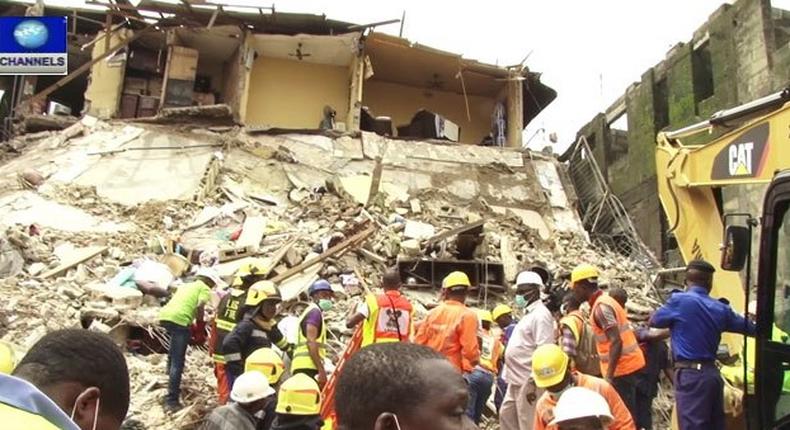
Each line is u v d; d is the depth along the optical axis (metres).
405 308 6.36
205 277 8.14
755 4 14.86
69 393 1.39
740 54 15.33
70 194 15.24
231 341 6.32
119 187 15.97
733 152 5.89
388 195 17.36
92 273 11.75
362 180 17.80
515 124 22.27
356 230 14.10
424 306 12.10
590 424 3.64
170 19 19.31
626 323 5.78
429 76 23.16
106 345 1.49
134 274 10.96
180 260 12.12
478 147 19.88
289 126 21.56
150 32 20.06
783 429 3.51
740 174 5.75
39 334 8.81
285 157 18.03
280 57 21.83
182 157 17.50
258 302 6.46
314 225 15.10
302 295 11.68
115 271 11.88
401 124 23.72
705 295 5.09
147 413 7.38
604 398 3.93
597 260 15.76
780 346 3.61
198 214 15.21
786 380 3.56
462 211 17.47
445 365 1.33
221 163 17.39
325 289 8.03
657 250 17.72
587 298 6.07
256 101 21.50
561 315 7.09
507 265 14.04
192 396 7.88
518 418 6.02
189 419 7.22
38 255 11.96
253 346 6.40
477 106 24.44
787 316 3.64
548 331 6.07
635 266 16.05
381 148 19.12
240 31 20.03
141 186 16.14
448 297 6.47
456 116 24.16
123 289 10.34
